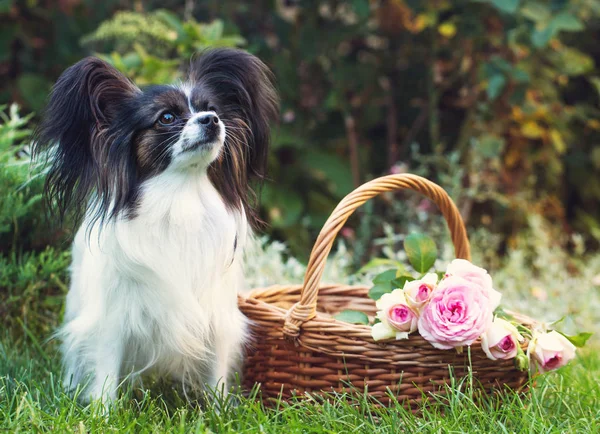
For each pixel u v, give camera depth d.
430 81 2.49
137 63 2.00
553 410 1.55
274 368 1.57
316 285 1.51
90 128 1.51
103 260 1.52
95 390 1.53
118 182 1.51
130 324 1.53
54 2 2.40
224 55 1.60
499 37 2.34
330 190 2.38
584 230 2.63
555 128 2.44
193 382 1.61
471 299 1.47
